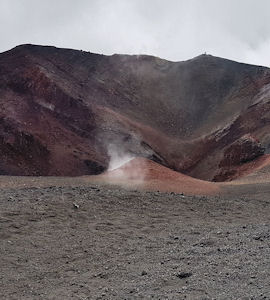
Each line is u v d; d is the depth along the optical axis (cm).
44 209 1472
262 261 928
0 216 1355
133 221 1468
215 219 1544
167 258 1055
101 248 1187
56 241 1227
